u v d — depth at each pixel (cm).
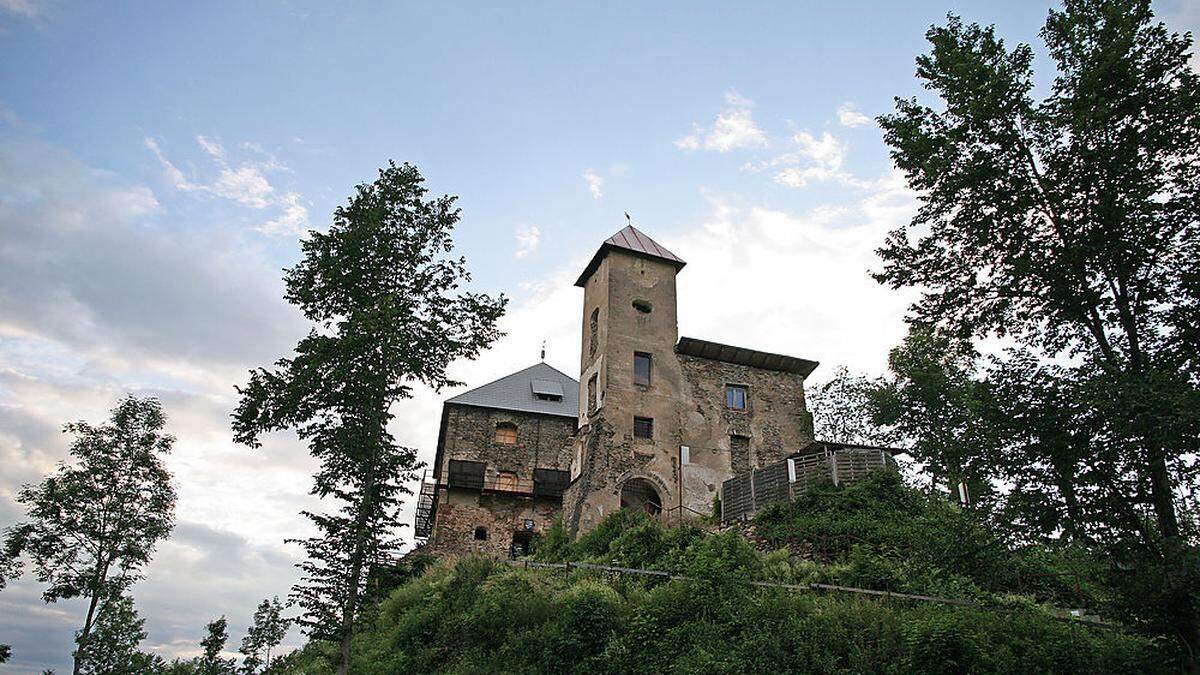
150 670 2664
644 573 2117
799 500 2572
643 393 3394
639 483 3284
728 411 3478
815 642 1555
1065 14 1576
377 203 2105
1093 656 1405
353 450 1841
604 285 3603
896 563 2027
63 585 2448
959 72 1630
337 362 1898
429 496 4469
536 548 3453
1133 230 1427
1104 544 1309
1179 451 1228
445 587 2255
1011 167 1580
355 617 1825
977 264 1627
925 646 1434
